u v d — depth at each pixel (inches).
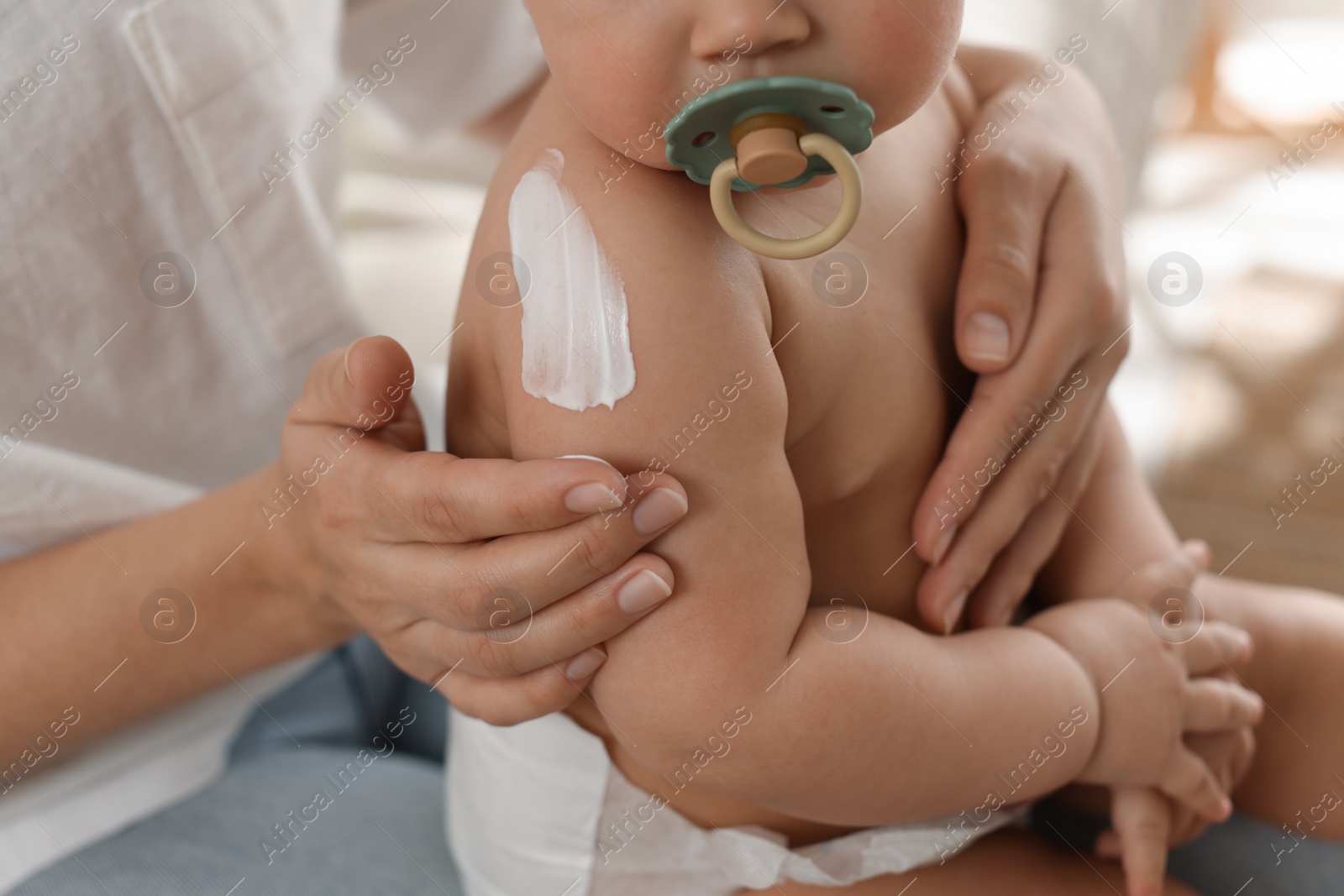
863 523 24.3
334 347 38.0
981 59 30.9
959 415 25.8
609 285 19.7
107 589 28.8
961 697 22.2
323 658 38.3
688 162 18.3
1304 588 53.4
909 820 23.0
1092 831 28.8
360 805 33.2
